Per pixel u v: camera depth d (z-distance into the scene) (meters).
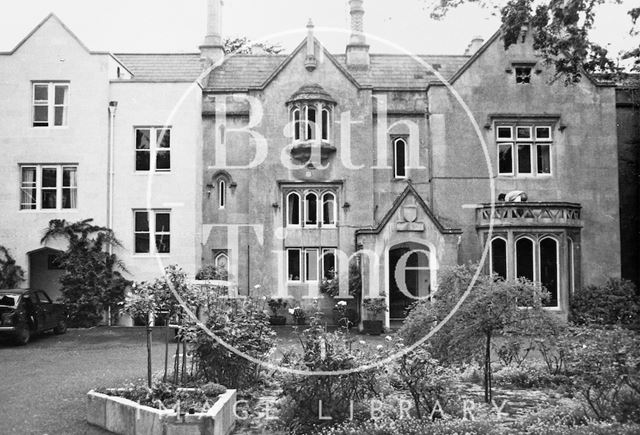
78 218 25.12
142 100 25.66
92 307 24.31
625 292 24.14
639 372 9.41
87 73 25.55
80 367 15.26
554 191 25.66
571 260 24.94
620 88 27.95
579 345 11.52
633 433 8.19
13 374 14.33
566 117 25.88
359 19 28.77
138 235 25.44
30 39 25.52
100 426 9.84
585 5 14.69
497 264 24.48
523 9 15.45
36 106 25.56
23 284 24.83
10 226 25.00
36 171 25.38
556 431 8.52
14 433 9.41
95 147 25.33
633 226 27.72
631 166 27.86
